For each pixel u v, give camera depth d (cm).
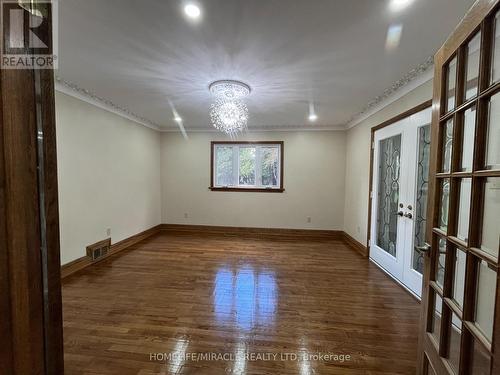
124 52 204
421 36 179
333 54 205
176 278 294
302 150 498
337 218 497
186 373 156
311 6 148
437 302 121
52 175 65
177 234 504
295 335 193
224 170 525
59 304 69
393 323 210
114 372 156
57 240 68
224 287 272
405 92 278
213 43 189
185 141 524
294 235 504
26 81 57
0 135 52
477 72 93
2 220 52
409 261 270
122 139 400
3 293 53
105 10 152
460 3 145
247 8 150
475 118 92
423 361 128
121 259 357
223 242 449
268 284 281
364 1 144
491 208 88
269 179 514
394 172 311
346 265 342
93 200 339
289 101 329
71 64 226
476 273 91
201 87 282
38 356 61
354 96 310
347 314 223
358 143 421
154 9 151
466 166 103
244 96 308
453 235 106
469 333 91
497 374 72
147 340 185
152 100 333
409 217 272
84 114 319
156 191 516
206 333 194
